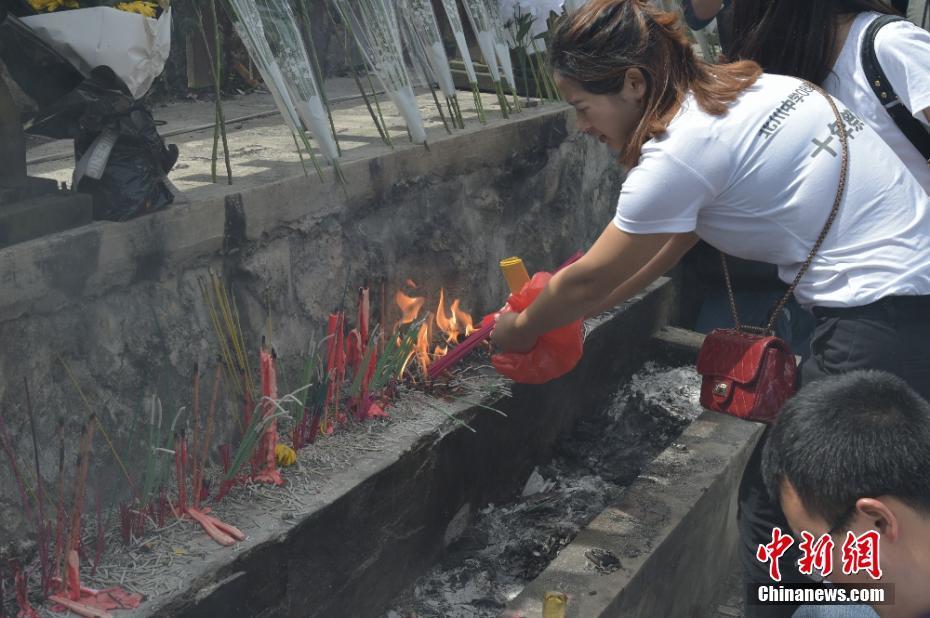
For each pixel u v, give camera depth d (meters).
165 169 2.62
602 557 2.82
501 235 3.98
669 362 4.81
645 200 2.03
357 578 2.77
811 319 3.63
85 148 2.48
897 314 2.08
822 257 2.13
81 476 2.14
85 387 2.41
